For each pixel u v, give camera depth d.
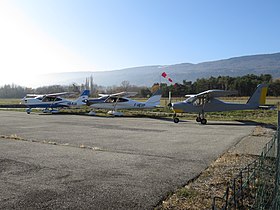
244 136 13.04
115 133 13.91
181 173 6.66
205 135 13.40
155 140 11.76
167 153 9.04
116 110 28.66
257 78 65.50
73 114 27.61
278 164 5.50
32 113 28.58
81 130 14.98
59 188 5.53
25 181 5.94
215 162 7.79
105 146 10.20
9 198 4.97
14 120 20.50
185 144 10.81
